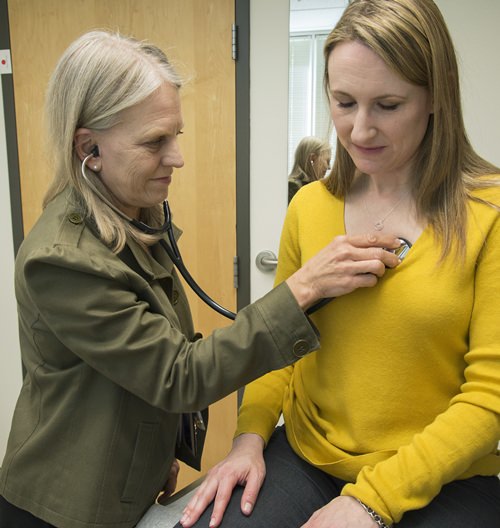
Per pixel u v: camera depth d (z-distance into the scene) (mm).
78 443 892
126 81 827
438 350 785
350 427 864
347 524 726
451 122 751
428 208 804
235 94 1822
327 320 874
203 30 1808
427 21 695
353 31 703
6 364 2295
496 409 729
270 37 1761
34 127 2021
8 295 2223
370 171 797
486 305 749
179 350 833
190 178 1921
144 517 965
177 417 1031
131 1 1848
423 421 828
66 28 1916
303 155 1790
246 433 987
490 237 744
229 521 837
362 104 732
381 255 779
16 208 2111
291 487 898
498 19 1562
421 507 740
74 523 869
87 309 806
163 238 1047
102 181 914
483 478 862
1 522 938
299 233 961
